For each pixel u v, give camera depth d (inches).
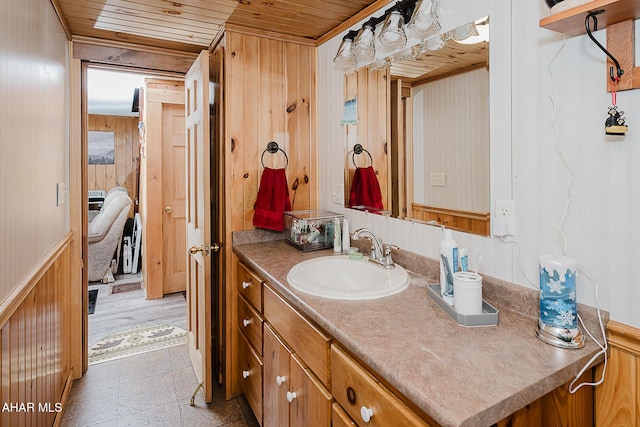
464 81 52.8
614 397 37.0
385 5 67.7
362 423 38.6
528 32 44.3
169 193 153.7
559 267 37.7
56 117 71.4
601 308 38.5
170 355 103.5
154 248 148.5
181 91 148.3
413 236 63.2
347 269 69.2
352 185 78.9
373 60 70.9
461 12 52.8
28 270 52.5
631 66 35.1
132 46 91.9
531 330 40.7
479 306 42.1
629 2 31.8
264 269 63.7
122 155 241.4
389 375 32.6
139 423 74.6
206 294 80.1
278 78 86.4
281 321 58.1
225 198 83.2
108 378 91.3
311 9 72.6
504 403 28.5
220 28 81.9
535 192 44.3
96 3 69.7
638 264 35.7
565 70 40.7
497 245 49.0
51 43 66.6
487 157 49.9
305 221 77.5
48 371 64.9
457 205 54.7
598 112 38.1
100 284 169.0
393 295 51.5
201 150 80.6
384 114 68.6
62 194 77.8
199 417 76.9
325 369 45.7
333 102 84.6
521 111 45.4
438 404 28.0
